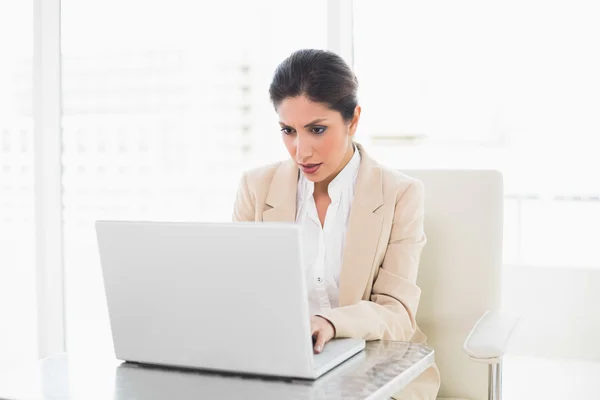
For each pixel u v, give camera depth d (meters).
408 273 1.45
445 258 1.60
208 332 1.00
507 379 2.94
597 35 2.85
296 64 1.34
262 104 2.92
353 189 1.55
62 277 2.71
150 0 2.97
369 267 1.45
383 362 1.05
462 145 3.07
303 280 0.92
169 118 3.04
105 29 2.90
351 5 2.36
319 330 1.13
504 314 1.45
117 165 3.01
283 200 1.55
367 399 0.88
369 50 2.53
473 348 1.14
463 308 1.58
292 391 0.91
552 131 3.03
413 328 1.41
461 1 2.89
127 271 1.03
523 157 3.11
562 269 3.12
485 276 1.57
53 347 2.70
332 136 1.37
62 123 2.72
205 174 3.09
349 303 1.44
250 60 2.91
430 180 1.62
